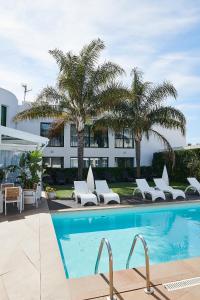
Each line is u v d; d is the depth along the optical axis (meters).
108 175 25.44
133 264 7.18
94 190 15.87
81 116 18.95
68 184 23.59
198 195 16.58
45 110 18.91
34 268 5.64
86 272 6.66
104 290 4.71
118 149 27.72
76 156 26.50
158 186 16.53
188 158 22.94
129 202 14.18
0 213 10.81
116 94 18.14
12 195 10.83
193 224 11.25
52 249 6.72
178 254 7.92
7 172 15.38
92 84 18.53
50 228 8.59
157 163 27.31
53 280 5.11
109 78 18.50
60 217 11.75
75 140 26.59
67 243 8.81
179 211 13.60
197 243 8.89
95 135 25.36
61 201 14.27
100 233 9.95
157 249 8.31
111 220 11.79
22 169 13.78
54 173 23.72
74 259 7.48
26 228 8.59
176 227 10.78
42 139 14.15
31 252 6.53
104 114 20.92
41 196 15.35
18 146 16.56
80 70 18.20
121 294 4.55
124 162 28.12
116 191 18.38
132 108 21.42
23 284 4.97
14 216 10.31
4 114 22.41
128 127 20.89
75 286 4.87
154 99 21.50
